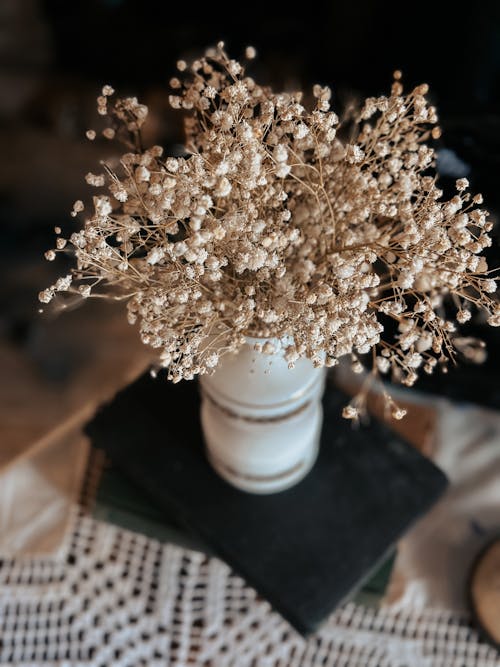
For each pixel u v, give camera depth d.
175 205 0.30
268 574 0.43
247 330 0.34
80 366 0.92
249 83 0.33
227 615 0.46
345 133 0.49
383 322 0.45
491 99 0.84
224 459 0.43
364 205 0.33
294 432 0.40
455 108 0.50
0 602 0.46
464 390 0.51
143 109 0.33
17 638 0.45
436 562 0.48
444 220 0.33
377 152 0.32
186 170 0.30
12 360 0.92
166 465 0.47
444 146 0.45
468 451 0.52
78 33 1.09
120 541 0.49
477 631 0.45
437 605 0.46
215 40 1.05
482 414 0.53
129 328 0.95
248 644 0.45
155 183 0.30
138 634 0.46
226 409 0.38
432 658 0.45
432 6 0.81
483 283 0.31
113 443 0.47
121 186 0.31
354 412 0.32
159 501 0.47
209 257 0.31
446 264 0.32
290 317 0.32
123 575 0.48
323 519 0.45
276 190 0.33
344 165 0.35
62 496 0.50
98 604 0.46
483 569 0.46
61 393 0.90
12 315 0.94
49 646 0.45
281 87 1.00
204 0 1.02
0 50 1.11
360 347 0.30
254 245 0.31
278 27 1.03
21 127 1.10
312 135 0.32
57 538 0.49
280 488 0.45
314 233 0.35
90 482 0.50
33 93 1.12
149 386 0.50
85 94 1.11
